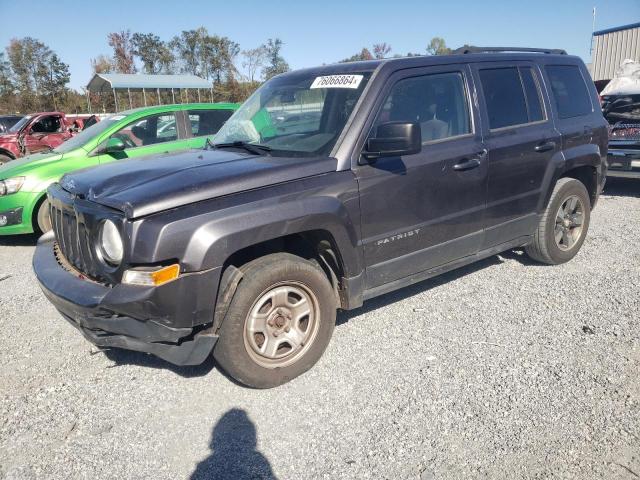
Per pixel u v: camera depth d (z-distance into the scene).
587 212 5.34
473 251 4.37
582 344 3.70
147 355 3.81
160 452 2.76
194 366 3.62
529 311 4.27
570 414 2.93
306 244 3.61
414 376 3.38
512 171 4.40
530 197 4.67
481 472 2.53
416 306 4.45
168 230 2.77
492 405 3.04
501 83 4.43
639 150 8.30
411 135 3.25
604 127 5.36
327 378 3.40
